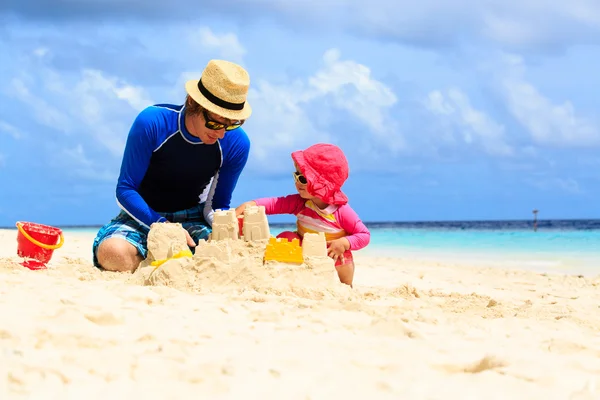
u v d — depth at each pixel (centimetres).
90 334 292
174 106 564
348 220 529
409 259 1232
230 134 584
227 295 431
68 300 349
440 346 321
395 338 332
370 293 491
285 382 257
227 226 490
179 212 604
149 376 252
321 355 294
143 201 557
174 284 462
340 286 474
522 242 1830
